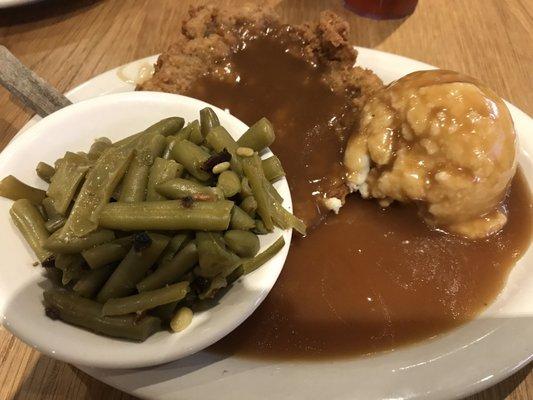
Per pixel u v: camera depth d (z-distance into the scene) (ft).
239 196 0.63
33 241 0.60
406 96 0.76
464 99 0.73
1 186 0.63
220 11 0.89
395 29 1.19
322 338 0.65
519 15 1.23
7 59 0.78
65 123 0.73
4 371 0.65
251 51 0.87
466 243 0.76
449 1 1.26
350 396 0.56
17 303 0.55
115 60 1.09
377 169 0.78
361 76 0.85
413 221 0.78
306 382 0.58
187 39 0.89
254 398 0.56
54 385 0.64
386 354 0.62
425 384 0.57
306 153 0.79
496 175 0.73
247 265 0.60
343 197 0.79
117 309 0.54
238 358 0.62
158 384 0.57
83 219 0.57
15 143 0.69
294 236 0.75
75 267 0.57
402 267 0.73
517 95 1.04
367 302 0.69
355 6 1.22
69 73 1.05
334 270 0.72
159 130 0.69
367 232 0.77
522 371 0.65
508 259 0.74
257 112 0.81
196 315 0.58
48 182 0.69
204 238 0.56
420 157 0.74
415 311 0.68
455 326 0.66
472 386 0.57
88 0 1.23
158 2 1.24
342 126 0.82
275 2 1.25
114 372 0.57
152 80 0.85
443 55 1.12
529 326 0.62
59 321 0.56
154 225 0.56
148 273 0.58
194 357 0.60
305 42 0.87
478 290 0.70
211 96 0.83
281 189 0.69
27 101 0.79
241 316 0.56
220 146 0.66
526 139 0.85
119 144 0.67
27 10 1.19
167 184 0.60
